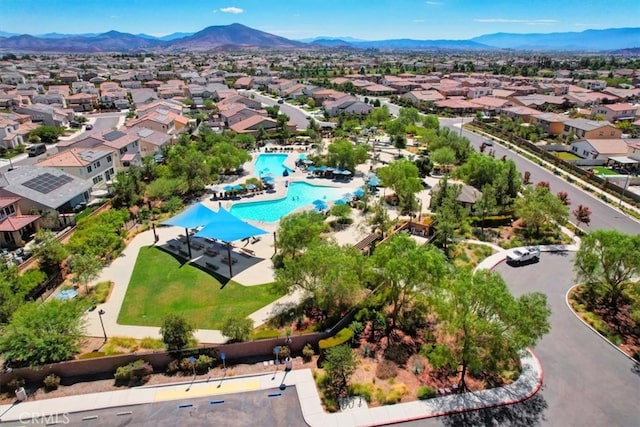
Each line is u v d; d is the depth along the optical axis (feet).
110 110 479.41
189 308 112.06
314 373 88.94
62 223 165.89
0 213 153.17
